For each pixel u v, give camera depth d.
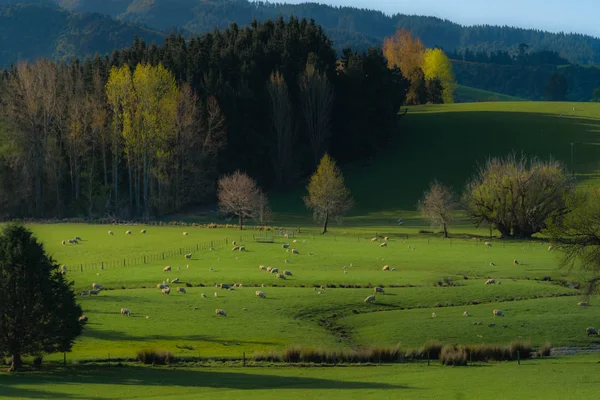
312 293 151.00
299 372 96.56
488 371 95.81
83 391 82.44
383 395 79.12
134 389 84.00
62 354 107.00
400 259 191.75
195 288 156.00
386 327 127.06
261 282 161.62
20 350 98.12
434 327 126.06
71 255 198.38
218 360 104.31
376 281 163.12
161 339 116.25
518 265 183.25
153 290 154.38
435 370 97.75
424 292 152.62
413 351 109.50
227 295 148.50
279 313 135.62
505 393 79.12
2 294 97.44
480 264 184.75
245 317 131.50
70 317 100.94
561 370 95.75
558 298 147.25
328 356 105.69
